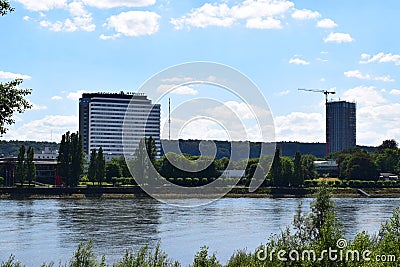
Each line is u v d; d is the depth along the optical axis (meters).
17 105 24.91
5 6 23.59
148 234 67.94
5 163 157.25
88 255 27.44
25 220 83.69
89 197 136.25
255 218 87.88
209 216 91.62
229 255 51.91
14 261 48.88
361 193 152.88
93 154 149.00
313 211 24.86
